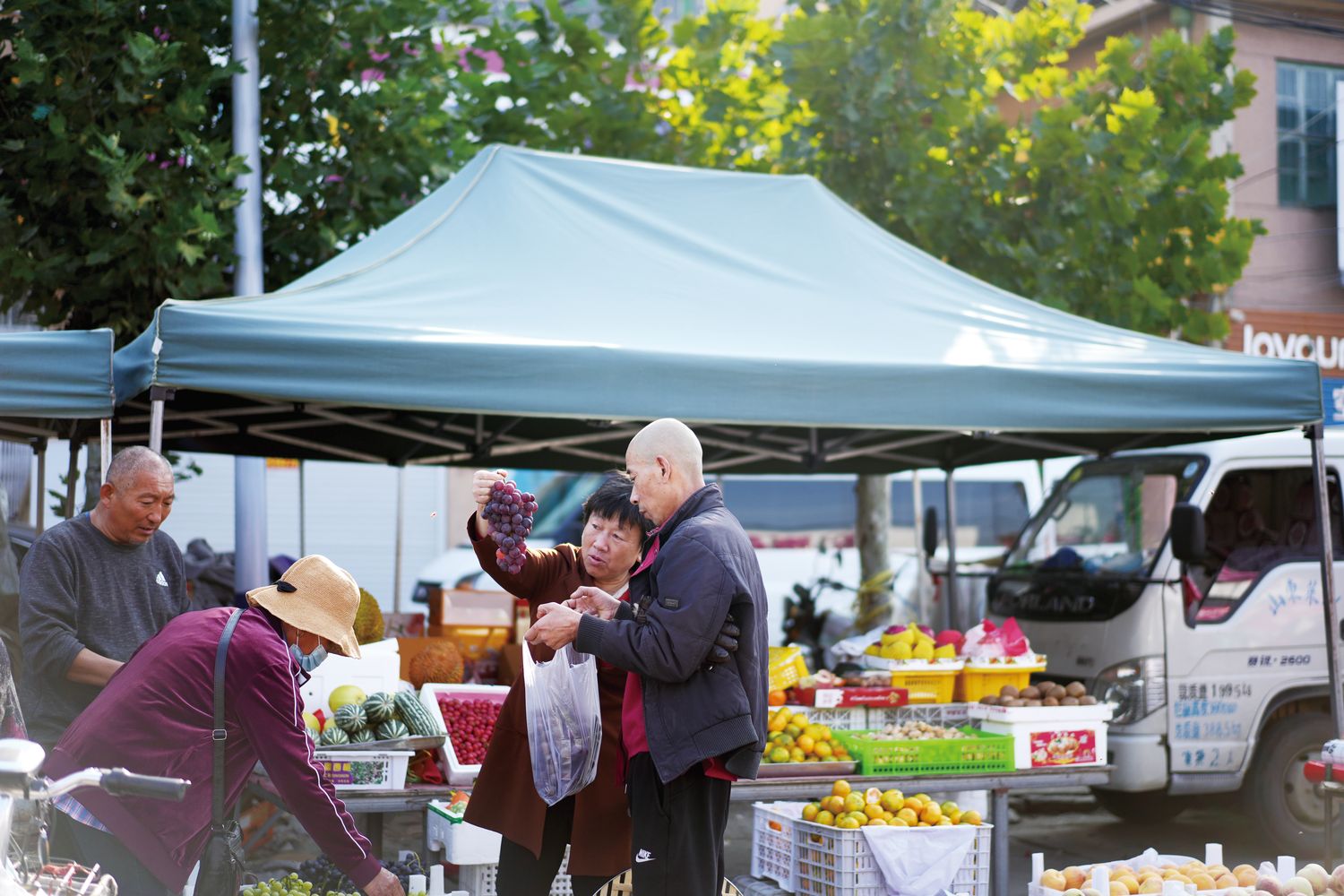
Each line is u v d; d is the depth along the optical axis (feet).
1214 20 51.37
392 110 31.78
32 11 28.63
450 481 62.34
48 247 29.09
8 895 8.25
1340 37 52.54
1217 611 26.55
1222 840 28.09
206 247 28.60
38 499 28.96
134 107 29.37
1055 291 34.14
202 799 12.21
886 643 23.98
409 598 60.90
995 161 35.04
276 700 12.11
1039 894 16.38
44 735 15.31
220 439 30.50
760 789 20.54
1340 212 52.39
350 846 12.19
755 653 13.08
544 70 34.96
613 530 15.55
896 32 34.60
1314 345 52.26
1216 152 50.70
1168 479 27.99
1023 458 31.19
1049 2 36.52
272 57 31.45
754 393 19.60
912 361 20.38
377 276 21.50
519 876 15.56
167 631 12.61
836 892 18.69
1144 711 25.82
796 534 55.21
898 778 21.02
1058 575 28.73
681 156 36.32
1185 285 35.14
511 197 24.31
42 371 17.34
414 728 19.36
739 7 36.96
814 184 26.94
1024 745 21.97
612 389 19.02
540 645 15.60
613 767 15.39
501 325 19.92
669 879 12.89
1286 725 26.81
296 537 59.77
